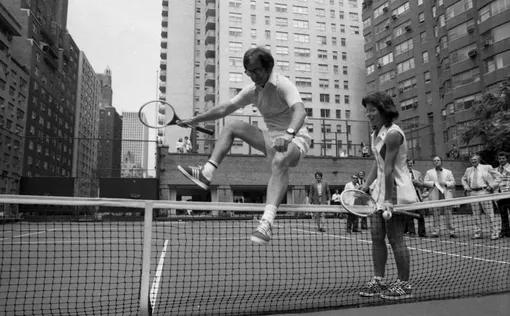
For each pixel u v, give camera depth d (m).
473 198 3.19
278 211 2.77
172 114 3.26
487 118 21.86
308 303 2.70
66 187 18.11
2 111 41.50
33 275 3.77
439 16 37.66
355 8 58.94
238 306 2.63
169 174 21.03
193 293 3.08
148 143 20.30
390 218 3.04
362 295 2.92
